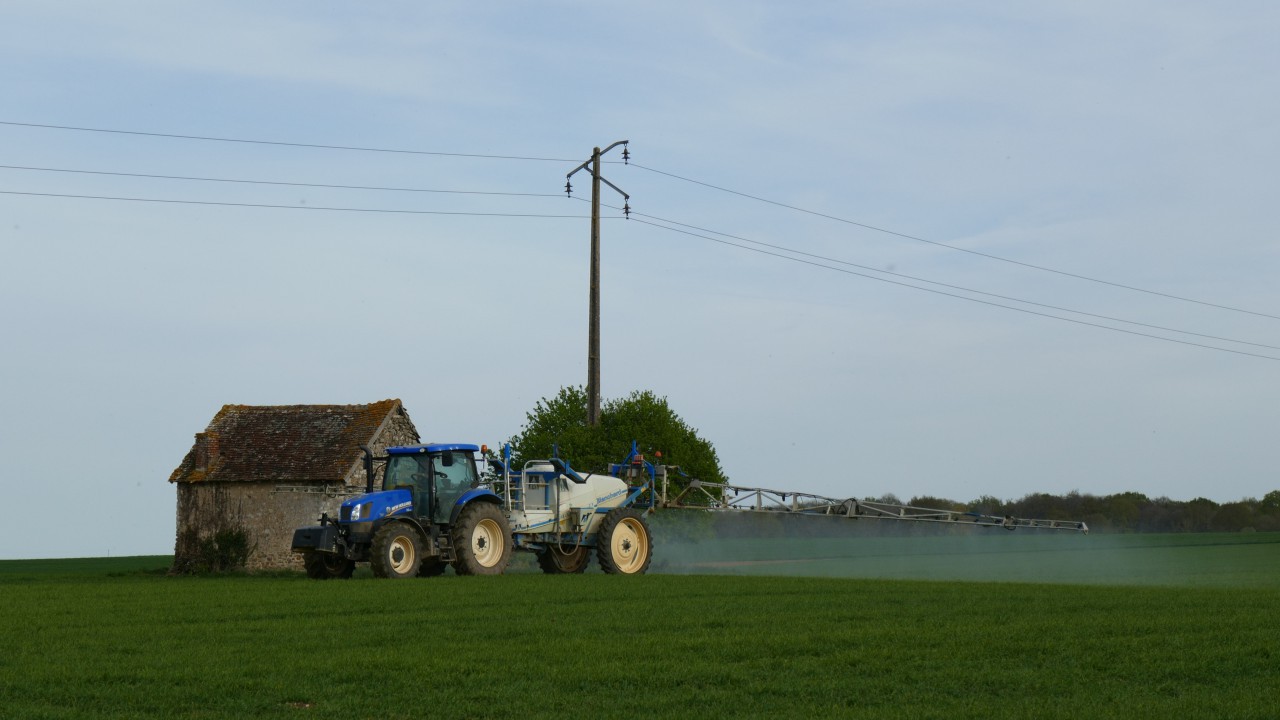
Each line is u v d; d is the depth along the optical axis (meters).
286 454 40.72
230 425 42.59
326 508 39.19
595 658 12.76
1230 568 35.00
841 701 10.74
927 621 15.73
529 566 31.77
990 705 10.52
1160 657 12.84
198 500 40.56
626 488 28.50
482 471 26.44
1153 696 10.96
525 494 26.89
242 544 39.69
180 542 40.56
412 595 19.53
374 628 15.12
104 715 10.13
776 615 16.50
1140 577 30.14
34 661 12.62
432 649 13.35
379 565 23.86
